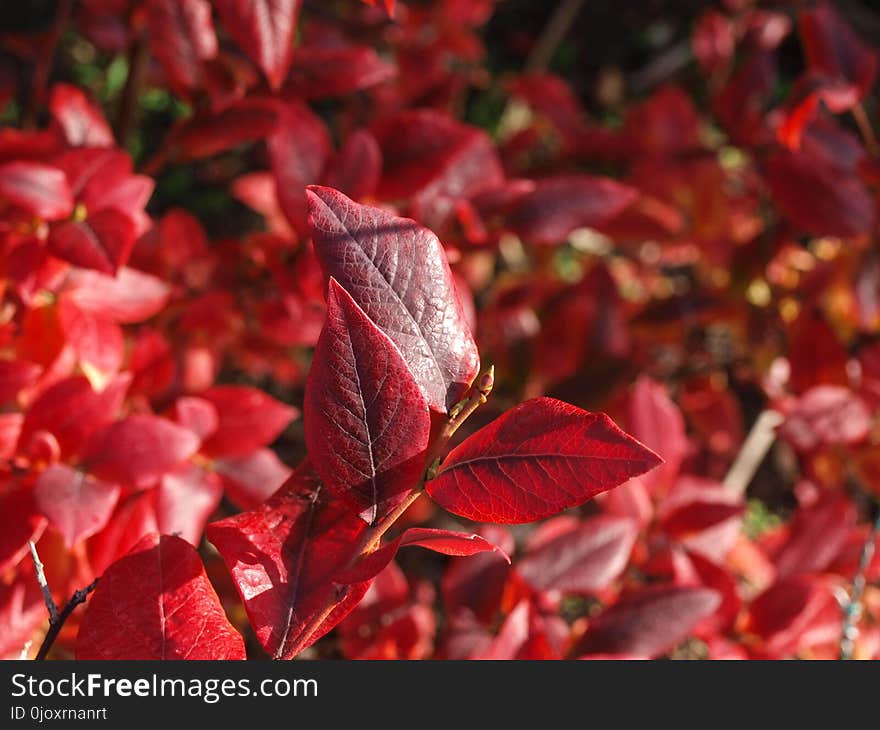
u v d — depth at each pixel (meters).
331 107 1.67
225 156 1.66
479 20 1.26
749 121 0.98
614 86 1.94
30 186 0.67
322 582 0.59
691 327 1.12
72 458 0.66
